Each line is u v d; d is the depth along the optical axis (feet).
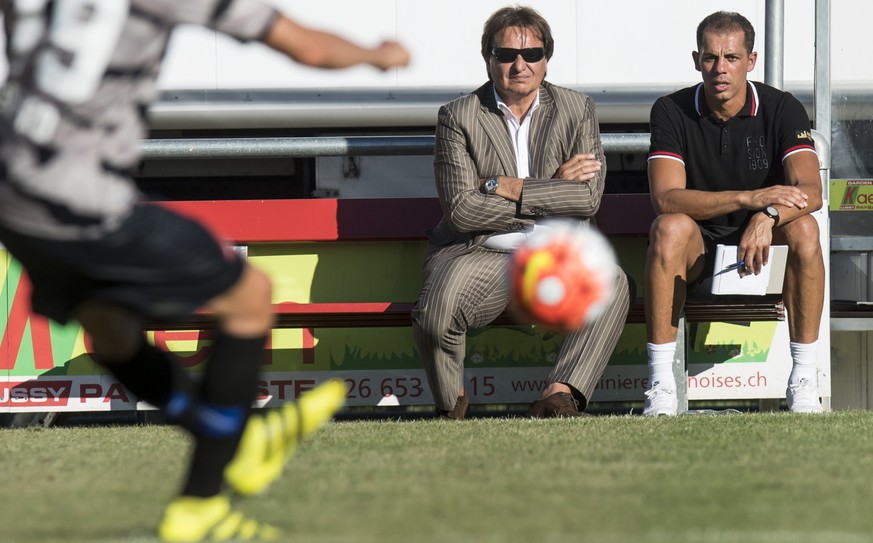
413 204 67.10
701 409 70.90
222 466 29.48
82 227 27.73
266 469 31.48
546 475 37.45
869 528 28.45
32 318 66.28
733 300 63.62
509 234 61.72
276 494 34.30
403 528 28.89
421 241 67.92
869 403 75.15
